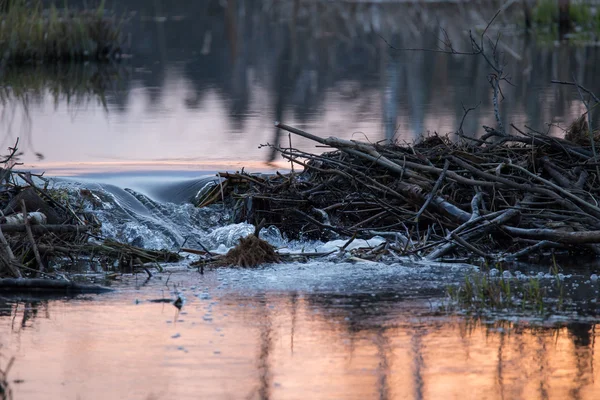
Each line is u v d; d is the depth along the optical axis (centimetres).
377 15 8175
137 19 7769
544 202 1816
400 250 1678
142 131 3142
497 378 1036
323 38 6831
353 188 1934
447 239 1672
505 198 1855
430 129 3102
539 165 1944
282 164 2516
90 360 1099
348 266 1597
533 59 5397
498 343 1152
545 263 1644
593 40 6319
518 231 1695
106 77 4781
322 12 8619
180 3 9294
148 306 1339
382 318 1262
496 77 2133
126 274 1562
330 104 3797
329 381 1029
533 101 3828
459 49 5919
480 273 1545
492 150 2012
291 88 4356
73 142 2894
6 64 5259
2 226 1622
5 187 1836
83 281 1506
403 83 4534
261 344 1154
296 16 8406
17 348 1143
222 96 4075
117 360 1099
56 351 1133
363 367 1072
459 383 1023
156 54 5900
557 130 3084
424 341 1162
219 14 8550
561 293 1385
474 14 7931
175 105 3803
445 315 1280
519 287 1443
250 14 8619
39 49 5397
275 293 1408
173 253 1689
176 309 1320
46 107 3709
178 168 2386
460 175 1909
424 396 987
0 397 987
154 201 2041
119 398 982
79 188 1991
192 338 1181
